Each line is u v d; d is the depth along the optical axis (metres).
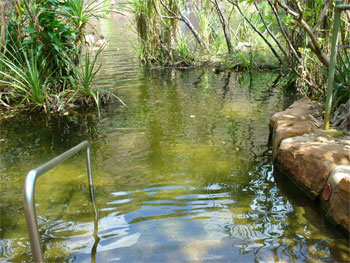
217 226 2.11
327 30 4.00
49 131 3.80
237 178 2.70
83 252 1.91
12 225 2.18
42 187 2.62
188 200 2.40
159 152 3.17
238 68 7.37
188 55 8.00
